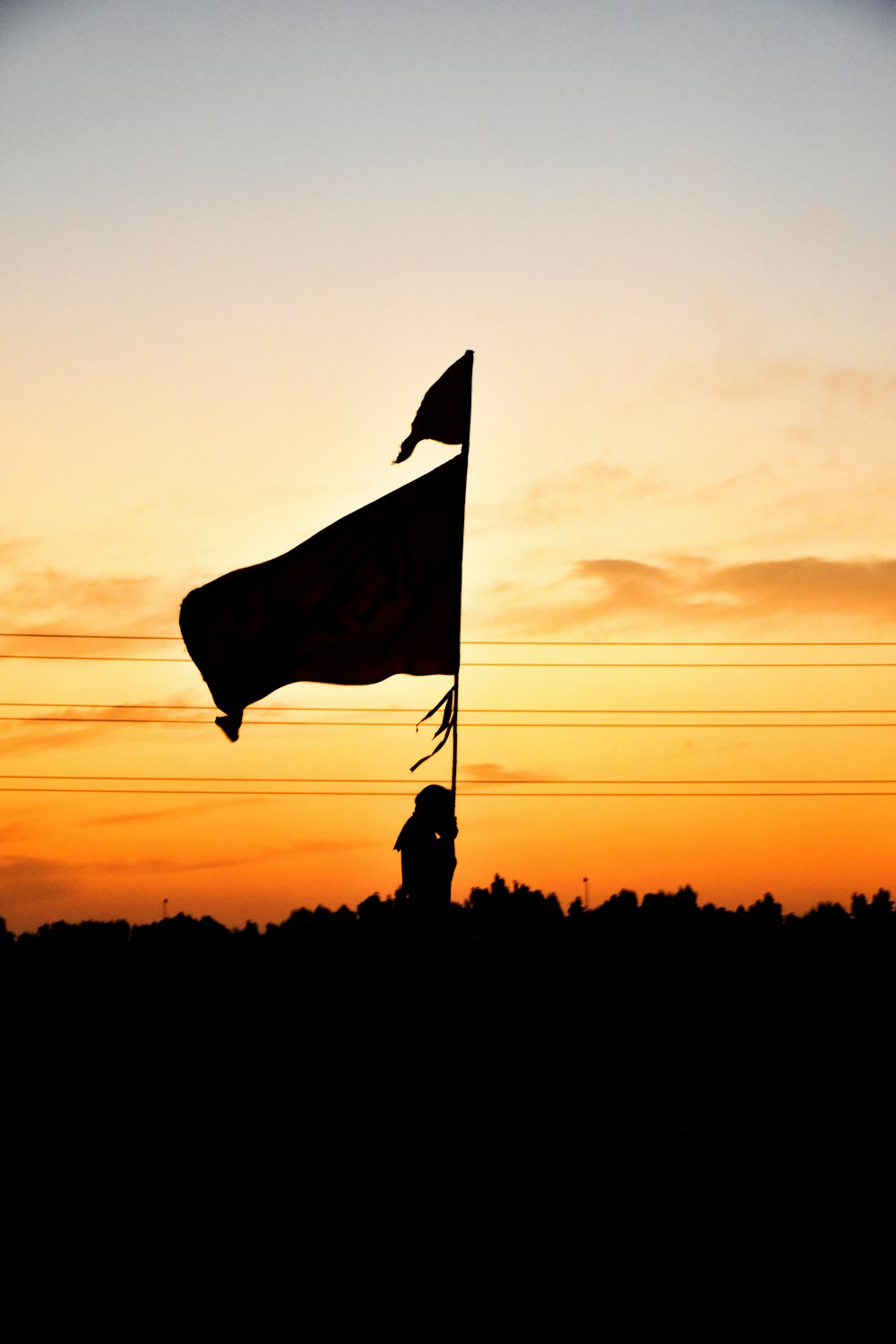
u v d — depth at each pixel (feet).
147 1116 54.90
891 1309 34.42
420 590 47.85
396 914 48.52
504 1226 40.73
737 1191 43.62
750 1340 32.71
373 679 47.70
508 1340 33.01
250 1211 42.75
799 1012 71.56
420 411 50.01
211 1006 75.97
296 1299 35.94
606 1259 38.22
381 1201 42.93
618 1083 53.21
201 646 47.96
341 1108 48.83
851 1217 41.19
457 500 48.29
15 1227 42.19
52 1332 34.04
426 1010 46.75
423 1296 35.94
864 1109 54.13
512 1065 49.85
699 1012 70.08
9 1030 75.00
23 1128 54.80
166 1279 37.55
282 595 47.85
